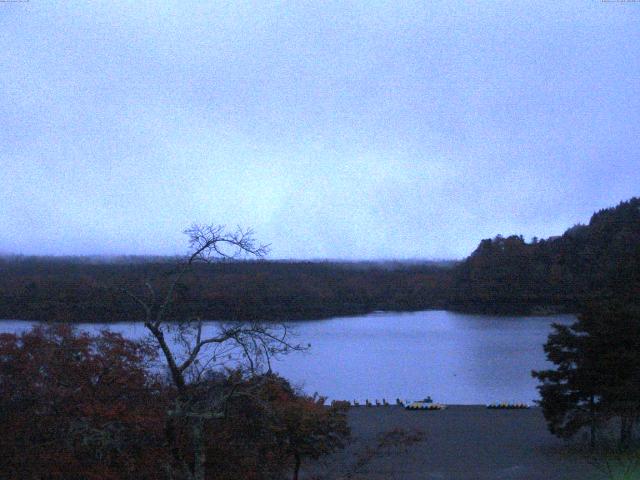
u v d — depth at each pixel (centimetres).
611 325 3341
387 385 6762
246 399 1883
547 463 3066
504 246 15388
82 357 1884
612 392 3234
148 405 1809
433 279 15525
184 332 2223
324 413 2311
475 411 4781
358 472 2570
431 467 3002
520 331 12312
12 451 1608
